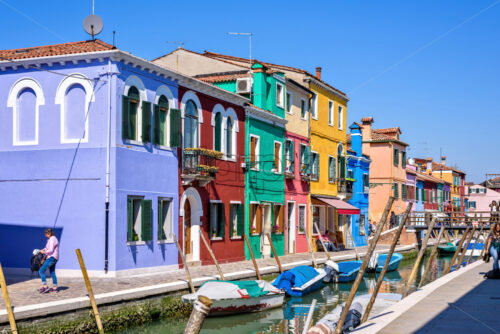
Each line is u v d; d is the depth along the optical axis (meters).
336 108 38.84
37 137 19.55
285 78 31.25
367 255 9.94
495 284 15.25
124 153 18.97
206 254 23.67
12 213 19.64
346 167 40.78
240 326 15.99
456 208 76.50
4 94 20.03
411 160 65.06
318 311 18.23
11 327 11.17
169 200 21.39
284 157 31.27
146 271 19.78
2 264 19.67
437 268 35.19
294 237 32.25
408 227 45.28
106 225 18.41
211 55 32.41
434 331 8.48
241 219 26.47
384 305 16.50
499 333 8.35
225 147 25.34
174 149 21.69
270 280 22.42
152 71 20.50
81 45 20.02
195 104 23.27
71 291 15.02
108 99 18.67
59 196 19.09
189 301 15.94
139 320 14.59
